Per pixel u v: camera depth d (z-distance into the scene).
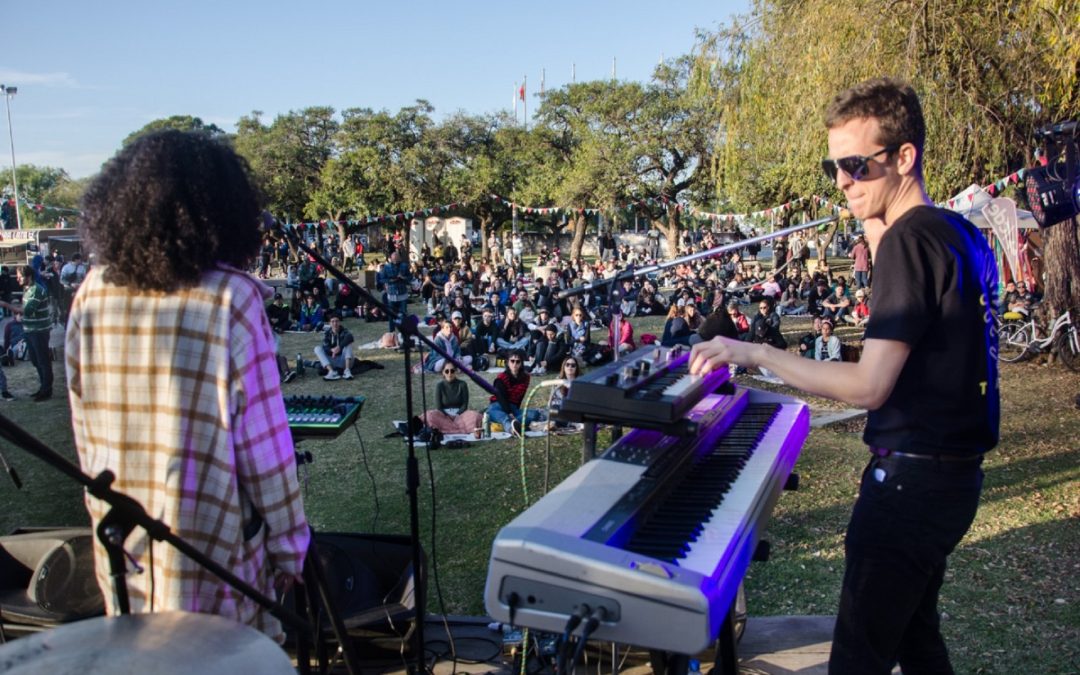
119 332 1.77
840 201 16.42
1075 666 3.56
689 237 35.97
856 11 9.75
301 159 40.25
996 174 11.66
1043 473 6.54
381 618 3.03
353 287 2.82
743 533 1.90
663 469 2.08
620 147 30.44
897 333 1.84
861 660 1.98
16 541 3.21
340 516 6.14
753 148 12.62
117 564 1.57
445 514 6.16
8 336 12.92
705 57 11.92
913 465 1.91
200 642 1.24
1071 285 11.55
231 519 1.80
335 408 3.55
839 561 4.91
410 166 35.53
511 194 37.00
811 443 7.79
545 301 16.86
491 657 3.21
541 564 1.65
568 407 2.01
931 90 9.55
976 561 4.82
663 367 2.30
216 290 1.76
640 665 3.02
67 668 1.14
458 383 9.06
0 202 39.94
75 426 1.91
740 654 3.28
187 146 1.78
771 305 14.26
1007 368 11.56
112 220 1.71
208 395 1.75
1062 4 8.30
